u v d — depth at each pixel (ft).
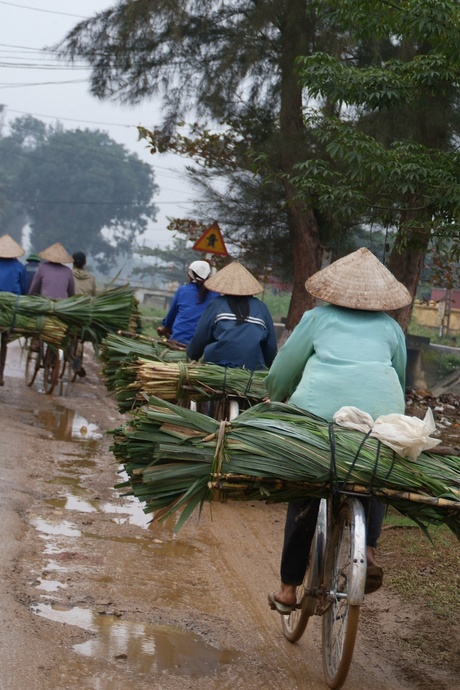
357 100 25.52
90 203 283.38
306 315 13.99
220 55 44.78
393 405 13.33
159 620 15.21
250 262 49.75
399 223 27.07
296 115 41.57
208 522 22.13
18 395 39.01
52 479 24.34
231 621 15.67
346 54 40.22
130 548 19.20
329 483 12.46
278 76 44.24
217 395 22.38
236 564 18.99
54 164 286.05
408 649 14.84
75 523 20.49
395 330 13.94
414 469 12.44
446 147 33.45
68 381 42.88
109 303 37.14
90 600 15.70
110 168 290.76
